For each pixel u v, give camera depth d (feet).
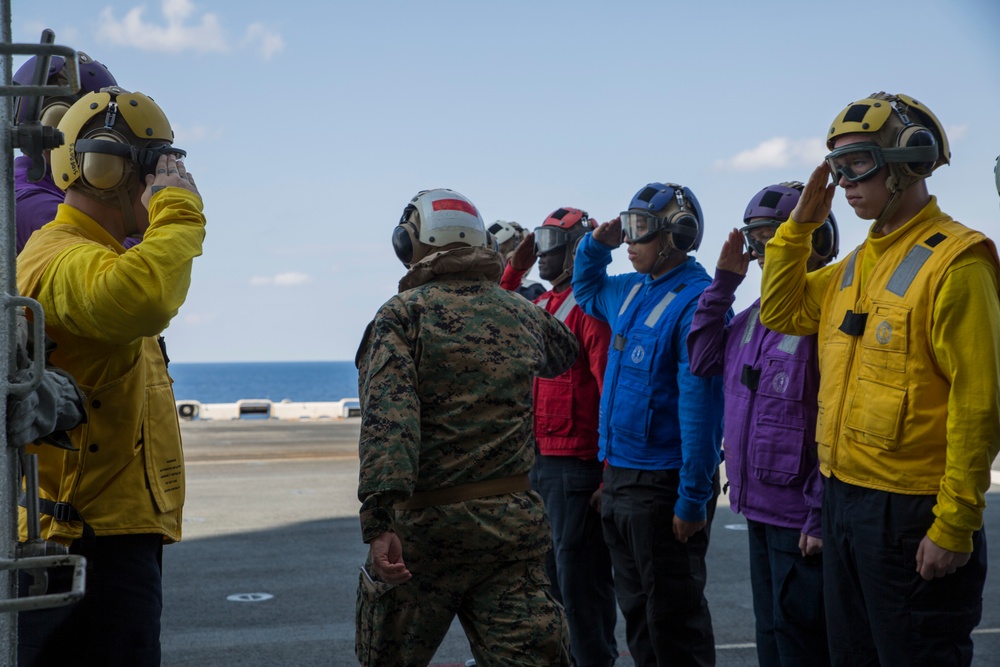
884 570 8.57
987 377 8.07
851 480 8.84
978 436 8.03
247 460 47.47
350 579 21.91
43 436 6.39
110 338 7.34
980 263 8.26
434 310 8.71
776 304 10.30
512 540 8.51
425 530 8.39
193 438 60.13
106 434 7.73
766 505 10.98
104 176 7.84
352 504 33.42
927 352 8.41
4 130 5.48
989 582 21.03
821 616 10.68
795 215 10.10
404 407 8.14
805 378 10.69
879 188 8.82
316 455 49.90
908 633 8.48
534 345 9.09
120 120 7.94
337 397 636.48
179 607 19.29
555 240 15.34
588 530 13.85
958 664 8.43
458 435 8.50
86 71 10.48
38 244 7.82
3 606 4.51
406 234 9.30
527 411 8.89
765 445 10.93
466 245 9.15
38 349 5.50
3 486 5.37
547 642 8.45
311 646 16.51
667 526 12.21
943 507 8.14
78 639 7.68
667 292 12.65
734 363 11.50
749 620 18.10
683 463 11.87
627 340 12.78
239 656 15.90
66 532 7.62
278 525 29.14
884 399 8.56
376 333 8.57
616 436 12.62
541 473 14.20
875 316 8.74
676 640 12.19
